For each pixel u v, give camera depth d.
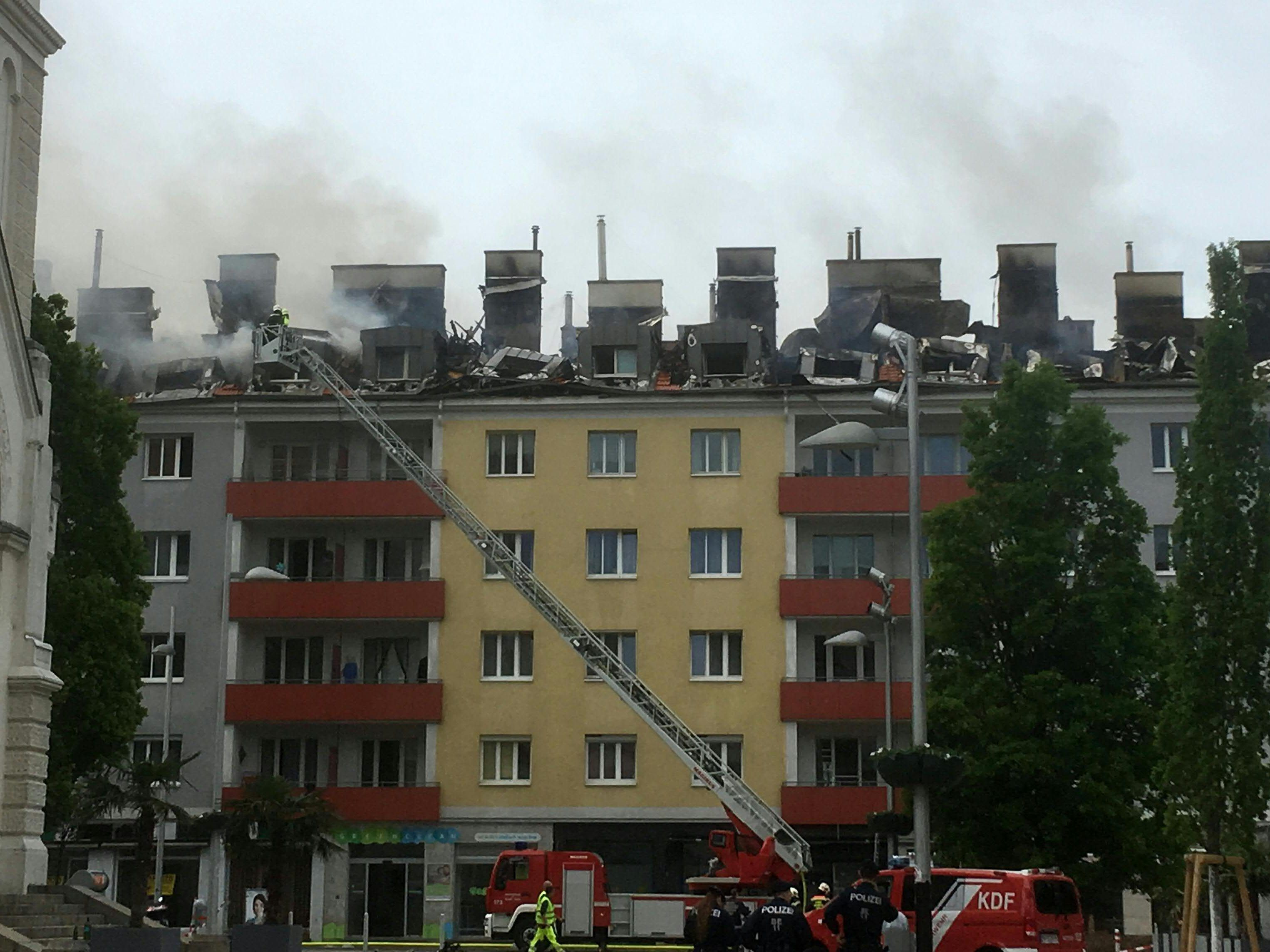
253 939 28.98
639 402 59.22
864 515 57.97
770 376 60.97
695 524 58.41
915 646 27.12
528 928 45.38
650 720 47.62
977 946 33.25
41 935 32.28
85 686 44.94
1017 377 42.03
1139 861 39.31
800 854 44.66
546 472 59.12
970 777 39.22
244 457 60.03
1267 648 33.12
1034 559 40.06
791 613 57.00
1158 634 39.41
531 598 50.91
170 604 58.97
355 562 60.16
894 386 59.09
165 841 56.78
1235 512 33.66
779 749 56.56
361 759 58.66
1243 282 34.78
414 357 62.94
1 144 36.34
